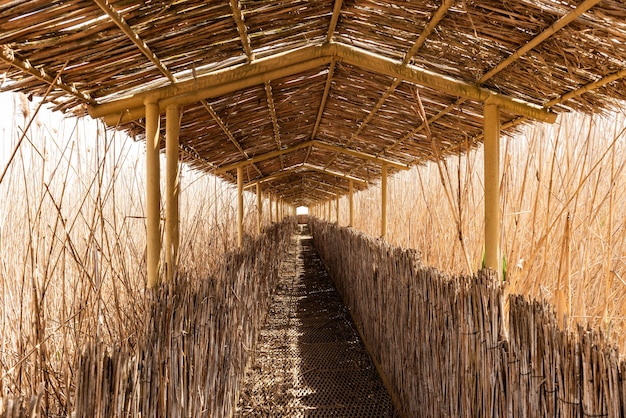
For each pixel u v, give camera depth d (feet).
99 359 3.67
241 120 12.58
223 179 23.75
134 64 6.88
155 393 4.86
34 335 5.38
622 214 8.10
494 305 5.38
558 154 8.74
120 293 8.29
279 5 6.35
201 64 7.57
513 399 4.89
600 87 6.46
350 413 10.19
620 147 8.11
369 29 7.24
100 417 3.63
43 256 6.30
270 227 28.35
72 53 5.99
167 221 8.09
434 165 15.75
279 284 26.35
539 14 5.38
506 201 9.43
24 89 6.71
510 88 7.56
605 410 3.61
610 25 4.96
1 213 7.48
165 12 5.69
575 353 3.92
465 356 6.05
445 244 11.91
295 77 10.14
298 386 11.64
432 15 6.26
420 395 8.18
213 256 12.67
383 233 18.31
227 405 8.90
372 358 13.03
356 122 13.89
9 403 2.81
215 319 7.75
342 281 21.45
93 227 5.57
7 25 4.99
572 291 7.79
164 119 10.71
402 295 9.37
